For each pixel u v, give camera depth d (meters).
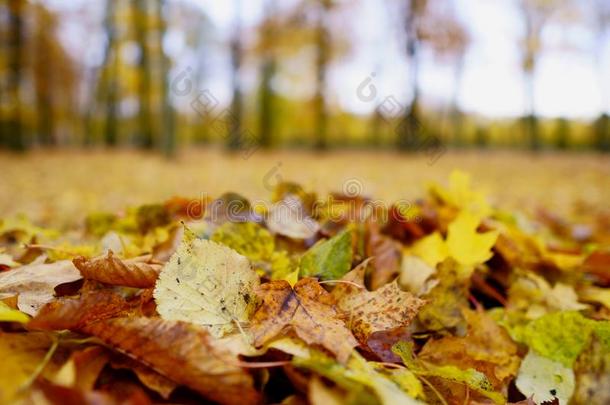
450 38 7.95
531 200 2.49
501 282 0.65
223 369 0.37
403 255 0.62
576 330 0.50
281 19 7.81
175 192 2.36
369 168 5.07
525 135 11.48
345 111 8.67
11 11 5.77
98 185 2.74
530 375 0.48
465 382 0.43
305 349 0.40
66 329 0.40
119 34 7.31
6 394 0.35
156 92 7.52
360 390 0.36
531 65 9.02
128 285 0.47
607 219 1.52
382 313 0.46
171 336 0.38
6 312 0.40
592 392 0.39
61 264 0.52
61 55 8.61
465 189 0.79
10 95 5.87
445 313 0.53
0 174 3.40
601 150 10.79
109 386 0.39
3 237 0.72
